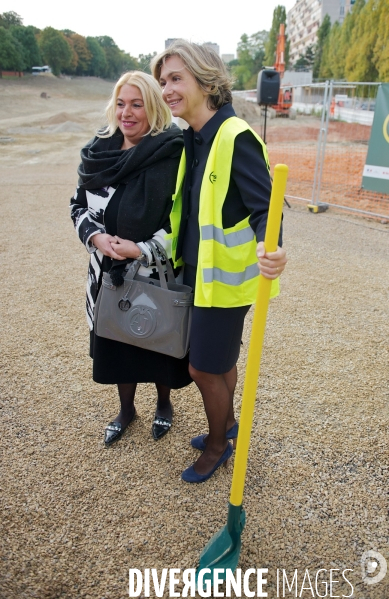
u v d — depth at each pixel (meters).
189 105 1.57
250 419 1.45
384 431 2.34
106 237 1.82
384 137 5.91
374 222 6.46
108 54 99.31
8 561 1.66
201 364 1.75
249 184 1.48
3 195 8.28
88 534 1.78
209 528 1.81
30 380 2.77
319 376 2.80
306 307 3.73
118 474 2.07
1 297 3.96
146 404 2.56
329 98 6.57
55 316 3.61
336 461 2.15
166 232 1.81
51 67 77.62
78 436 2.31
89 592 1.57
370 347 3.12
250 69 74.31
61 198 8.03
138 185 1.77
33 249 5.27
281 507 1.90
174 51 1.51
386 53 31.20
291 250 5.18
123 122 1.81
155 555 1.71
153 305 1.80
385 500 1.94
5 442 2.26
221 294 1.65
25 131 22.11
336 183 8.97
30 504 1.91
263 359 2.98
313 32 81.38
